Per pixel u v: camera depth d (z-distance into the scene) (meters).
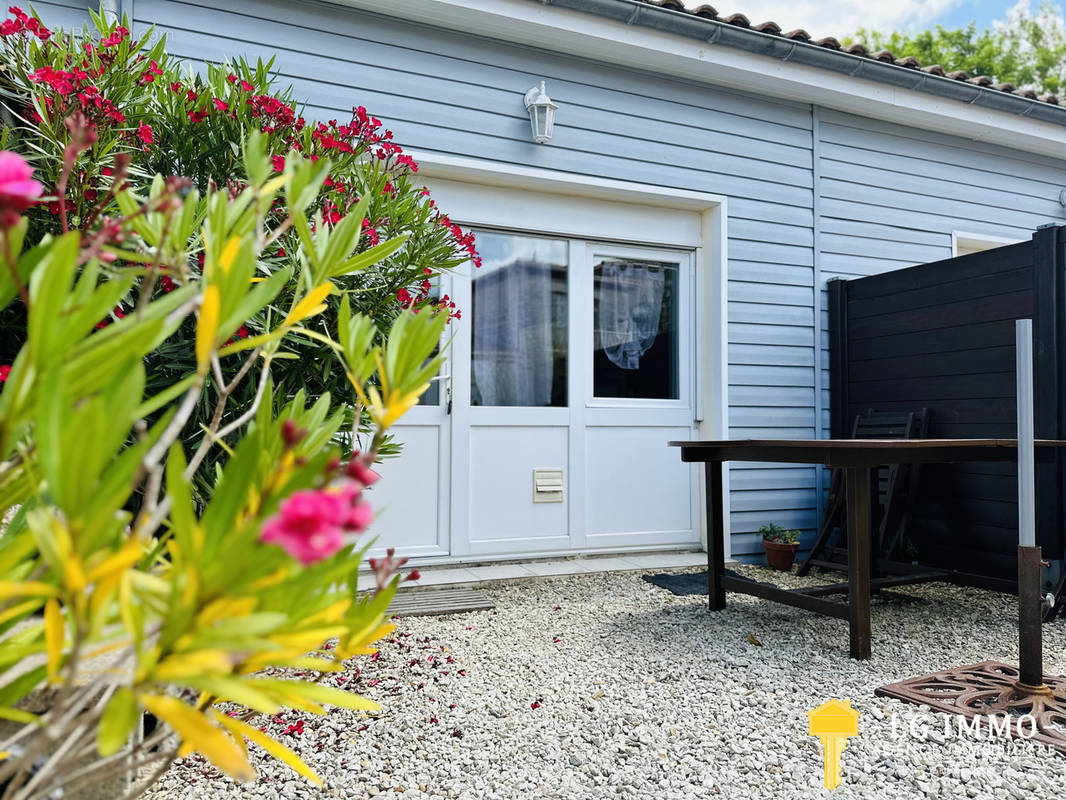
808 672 2.49
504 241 4.47
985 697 2.19
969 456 3.03
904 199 5.39
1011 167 5.81
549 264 4.58
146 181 2.27
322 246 1.05
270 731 1.96
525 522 4.43
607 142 4.46
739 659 2.61
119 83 2.34
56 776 0.66
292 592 0.65
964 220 5.60
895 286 4.60
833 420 5.03
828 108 5.16
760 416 4.87
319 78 3.80
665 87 4.63
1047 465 3.58
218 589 0.51
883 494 4.41
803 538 4.96
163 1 3.52
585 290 4.65
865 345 4.82
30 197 0.54
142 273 0.81
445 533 4.22
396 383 0.79
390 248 1.13
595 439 4.64
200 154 2.39
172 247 0.85
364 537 4.01
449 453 4.24
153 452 0.62
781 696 2.25
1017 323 2.20
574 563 4.39
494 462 4.37
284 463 0.56
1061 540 3.52
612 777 1.72
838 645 2.82
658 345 4.87
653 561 4.49
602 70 4.46
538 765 1.79
